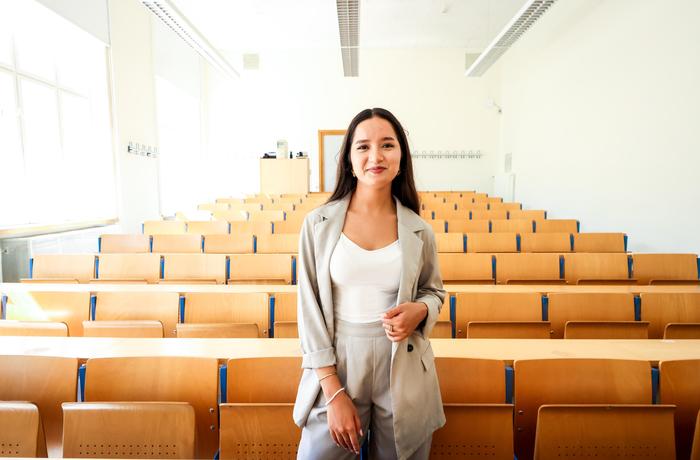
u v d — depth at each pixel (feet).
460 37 31.40
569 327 7.32
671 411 4.45
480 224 16.90
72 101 19.33
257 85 34.60
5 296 8.14
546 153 25.40
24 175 16.12
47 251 16.06
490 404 4.55
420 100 34.58
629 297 7.81
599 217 19.27
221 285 9.21
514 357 5.50
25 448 4.19
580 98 21.15
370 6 25.62
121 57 21.36
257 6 25.68
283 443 4.49
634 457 4.44
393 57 34.35
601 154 19.12
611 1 18.37
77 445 4.27
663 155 14.94
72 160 19.44
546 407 4.39
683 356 5.55
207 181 35.06
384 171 3.46
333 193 3.80
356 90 34.50
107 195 20.72
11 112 15.62
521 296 7.82
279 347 5.82
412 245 3.51
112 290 8.25
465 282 10.50
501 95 34.27
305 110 34.71
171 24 18.92
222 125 34.83
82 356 5.43
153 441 4.28
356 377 3.43
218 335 7.15
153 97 25.05
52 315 8.05
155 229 16.43
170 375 4.96
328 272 3.50
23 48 16.42
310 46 33.78
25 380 5.00
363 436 3.55
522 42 29.68
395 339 3.26
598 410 4.43
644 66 16.05
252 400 4.98
